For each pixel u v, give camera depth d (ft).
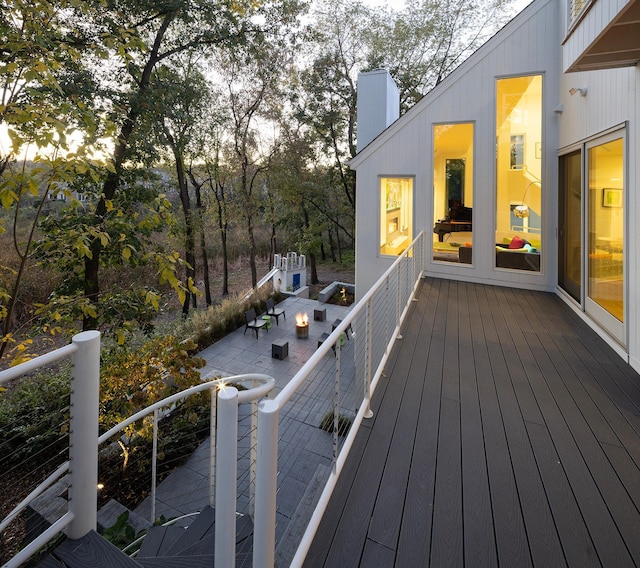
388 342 11.67
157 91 26.76
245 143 56.44
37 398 18.01
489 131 20.74
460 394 9.34
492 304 17.26
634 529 5.44
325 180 66.64
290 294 53.62
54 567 4.54
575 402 9.00
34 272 33.24
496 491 6.16
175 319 44.42
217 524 3.46
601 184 13.71
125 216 15.88
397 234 23.62
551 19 19.01
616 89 12.23
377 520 5.55
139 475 16.03
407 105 59.77
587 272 14.84
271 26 40.96
